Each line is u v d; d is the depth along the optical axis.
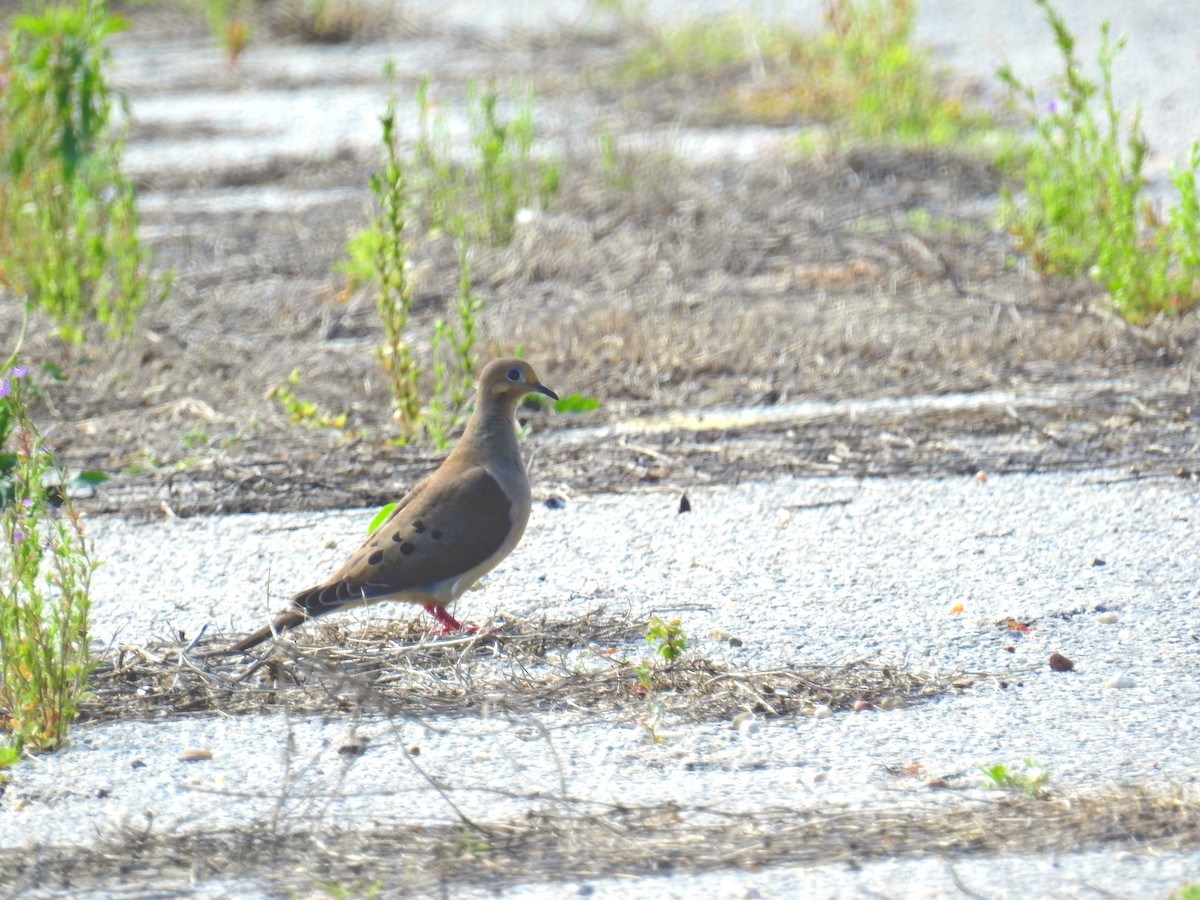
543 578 10.61
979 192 21.33
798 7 35.12
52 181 17.19
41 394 14.03
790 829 7.18
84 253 17.19
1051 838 7.00
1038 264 17.38
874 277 17.86
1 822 7.48
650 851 7.00
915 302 16.86
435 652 9.26
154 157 24.84
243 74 31.14
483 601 10.23
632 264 18.67
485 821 7.32
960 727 8.24
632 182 21.58
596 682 8.83
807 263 18.58
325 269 18.86
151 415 14.30
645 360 15.24
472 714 8.53
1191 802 7.27
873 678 8.85
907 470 12.47
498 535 9.70
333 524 11.79
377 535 9.48
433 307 17.53
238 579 10.76
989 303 16.66
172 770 7.97
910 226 19.64
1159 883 6.61
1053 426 13.23
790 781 7.68
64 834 7.34
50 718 8.25
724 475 12.52
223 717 8.55
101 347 15.99
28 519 8.55
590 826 7.24
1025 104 25.45
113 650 9.46
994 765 7.66
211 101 29.09
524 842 7.12
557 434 13.67
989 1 34.06
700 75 29.28
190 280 18.59
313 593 9.16
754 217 20.30
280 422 14.03
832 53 27.95
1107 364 14.79
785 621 9.73
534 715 8.49
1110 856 6.84
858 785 7.61
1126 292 15.74
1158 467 12.26
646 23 33.25
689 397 14.46
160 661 9.20
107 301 16.80
